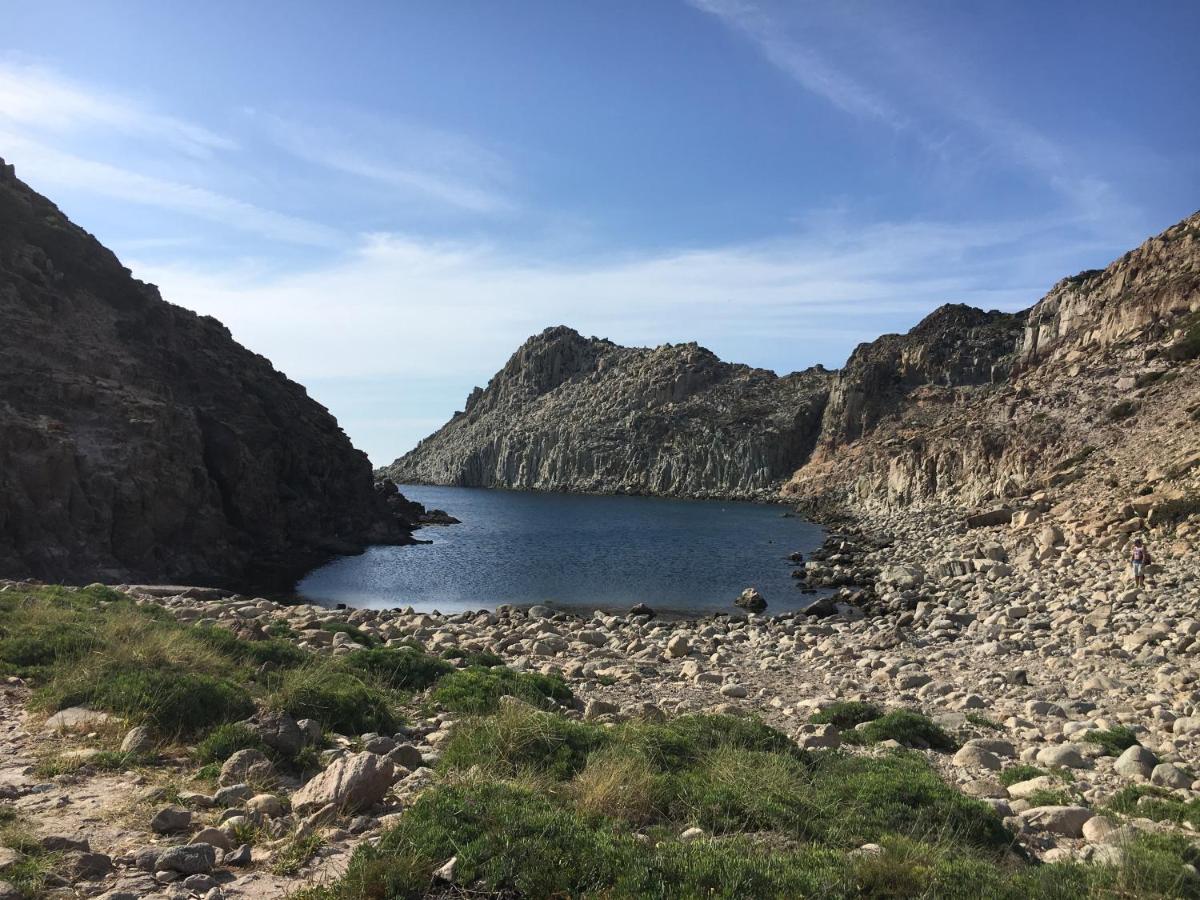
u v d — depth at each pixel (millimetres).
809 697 22859
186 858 8180
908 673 24984
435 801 9430
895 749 16188
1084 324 120625
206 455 62719
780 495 170125
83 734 12273
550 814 9195
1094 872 9281
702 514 134000
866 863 8531
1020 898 8344
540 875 7879
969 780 14641
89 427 51594
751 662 29406
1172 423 67438
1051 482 71688
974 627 35031
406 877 7758
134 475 50781
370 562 69000
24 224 63719
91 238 70000
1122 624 31031
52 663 15859
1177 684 22047
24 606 21062
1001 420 100312
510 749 12102
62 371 53844
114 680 13828
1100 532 49312
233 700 13578
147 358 65000
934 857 9117
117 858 8352
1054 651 28844
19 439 45500
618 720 17078
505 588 56438
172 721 12711
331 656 19297
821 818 10852
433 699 17531
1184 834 11336
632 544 87250
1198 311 91750
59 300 60438
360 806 10039
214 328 82062
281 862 8508
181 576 52656
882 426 168000
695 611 47906
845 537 86938
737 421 198625
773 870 8242
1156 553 42750
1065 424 87375
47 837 8484
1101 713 19984
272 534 66500
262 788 10812
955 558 55844
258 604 36500
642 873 7875
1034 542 54188
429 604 50000
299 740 12422
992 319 194000
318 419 88000
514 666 25547
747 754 13008
